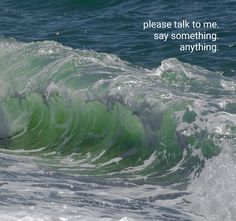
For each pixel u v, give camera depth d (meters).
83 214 12.69
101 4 33.88
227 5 31.72
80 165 16.36
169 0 33.00
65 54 20.70
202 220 13.03
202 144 14.91
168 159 15.54
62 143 18.12
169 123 15.84
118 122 17.22
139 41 27.34
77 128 18.27
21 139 18.89
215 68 23.44
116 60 20.64
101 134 17.58
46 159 16.94
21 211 12.48
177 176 14.84
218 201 13.36
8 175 15.03
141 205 13.55
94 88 18.12
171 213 13.22
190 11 31.36
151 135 16.22
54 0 34.62
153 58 25.25
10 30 30.86
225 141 14.50
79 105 18.41
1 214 12.30
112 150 16.92
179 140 15.45
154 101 16.39
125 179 15.12
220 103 16.02
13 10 34.25
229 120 15.02
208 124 15.09
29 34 30.02
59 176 15.20
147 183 14.80
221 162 14.08
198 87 17.78
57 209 12.80
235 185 13.45
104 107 17.70
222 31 27.66
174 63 19.00
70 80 18.95
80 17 32.31
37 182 14.55
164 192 14.21
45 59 20.47
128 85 17.48
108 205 13.41
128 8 32.78
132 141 16.70
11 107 20.42
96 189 14.35
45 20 32.44
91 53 20.98
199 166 14.66
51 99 19.20
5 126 19.83
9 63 21.20
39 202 13.16
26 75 20.38
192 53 25.36
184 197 13.91
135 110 16.77
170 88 17.55
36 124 19.44
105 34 29.08
